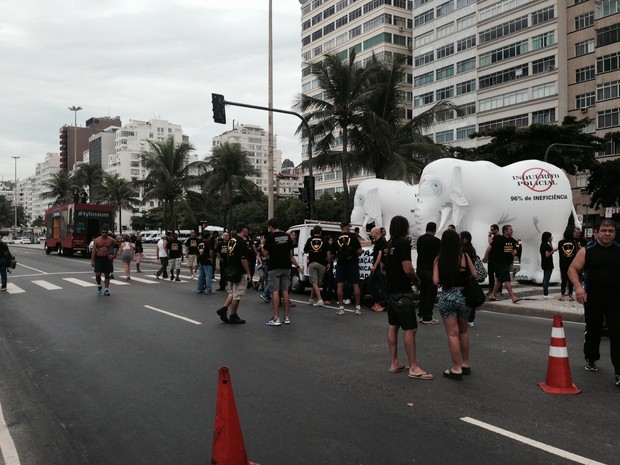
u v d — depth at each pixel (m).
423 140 29.33
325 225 15.60
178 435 4.63
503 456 4.09
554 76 51.09
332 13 82.88
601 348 8.02
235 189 45.94
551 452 4.16
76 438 4.61
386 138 26.73
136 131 143.88
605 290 6.10
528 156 35.97
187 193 46.28
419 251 10.21
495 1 56.91
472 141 59.94
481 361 7.14
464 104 61.16
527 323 10.30
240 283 10.27
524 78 53.94
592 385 6.02
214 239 15.91
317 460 4.06
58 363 7.26
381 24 73.44
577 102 49.69
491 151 38.12
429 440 4.42
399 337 8.86
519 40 54.47
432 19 65.81
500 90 56.50
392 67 28.72
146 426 4.85
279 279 10.09
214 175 45.28
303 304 13.09
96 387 6.10
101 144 152.38
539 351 7.75
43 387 6.15
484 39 58.31
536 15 52.72
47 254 43.72
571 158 35.41
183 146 44.62
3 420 5.09
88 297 14.58
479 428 4.67
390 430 4.65
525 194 16.33
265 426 4.78
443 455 4.12
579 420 4.86
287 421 4.90
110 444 4.47
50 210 43.41
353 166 28.39
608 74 46.22
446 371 6.38
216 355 7.60
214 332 9.37
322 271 12.67
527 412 5.09
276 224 10.07
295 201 59.53
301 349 7.96
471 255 8.48
